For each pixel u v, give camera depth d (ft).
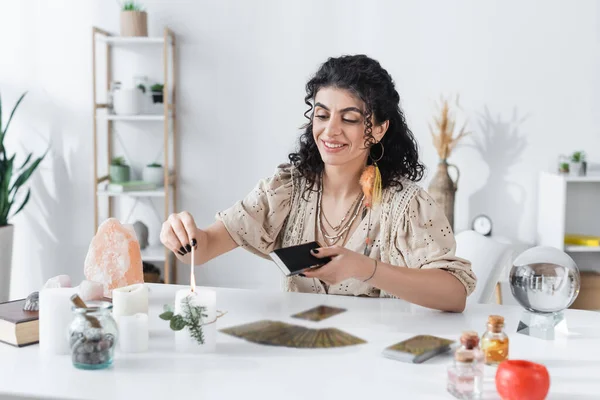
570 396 3.75
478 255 7.33
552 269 4.78
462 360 3.71
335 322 5.11
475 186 12.39
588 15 12.04
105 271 5.40
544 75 12.16
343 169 6.21
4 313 4.66
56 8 12.46
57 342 4.35
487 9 12.07
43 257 12.91
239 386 3.86
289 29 12.28
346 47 12.26
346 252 5.24
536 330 4.86
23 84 12.62
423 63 12.19
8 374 4.01
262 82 12.40
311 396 3.73
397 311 5.45
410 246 5.97
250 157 12.55
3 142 12.73
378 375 4.06
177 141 12.58
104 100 12.59
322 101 5.96
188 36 12.37
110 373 4.04
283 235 6.65
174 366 4.16
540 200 12.13
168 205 12.07
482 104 12.23
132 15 11.71
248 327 4.95
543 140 12.26
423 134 12.32
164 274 12.73
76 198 12.75
